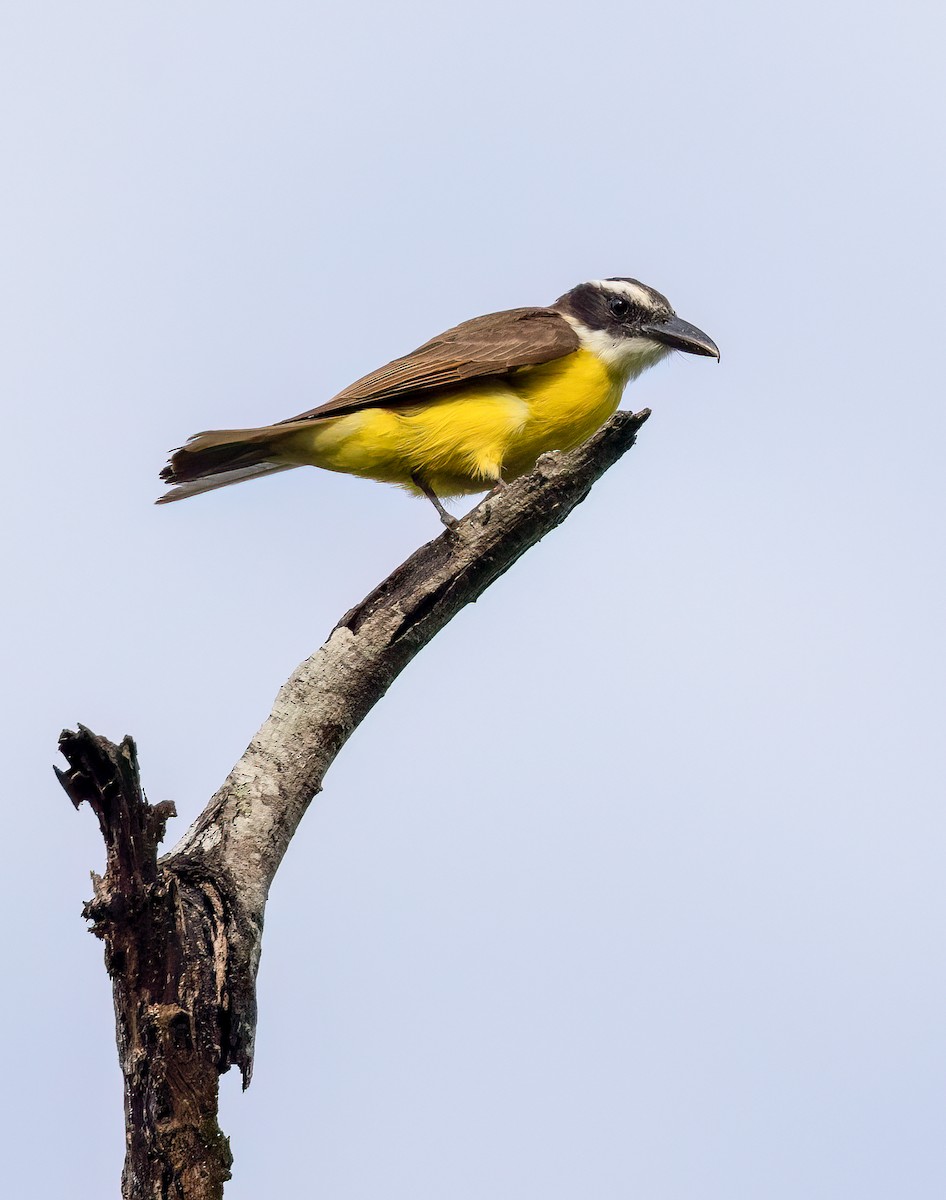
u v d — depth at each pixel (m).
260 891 9.09
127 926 8.13
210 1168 7.97
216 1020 8.27
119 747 7.95
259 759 9.81
